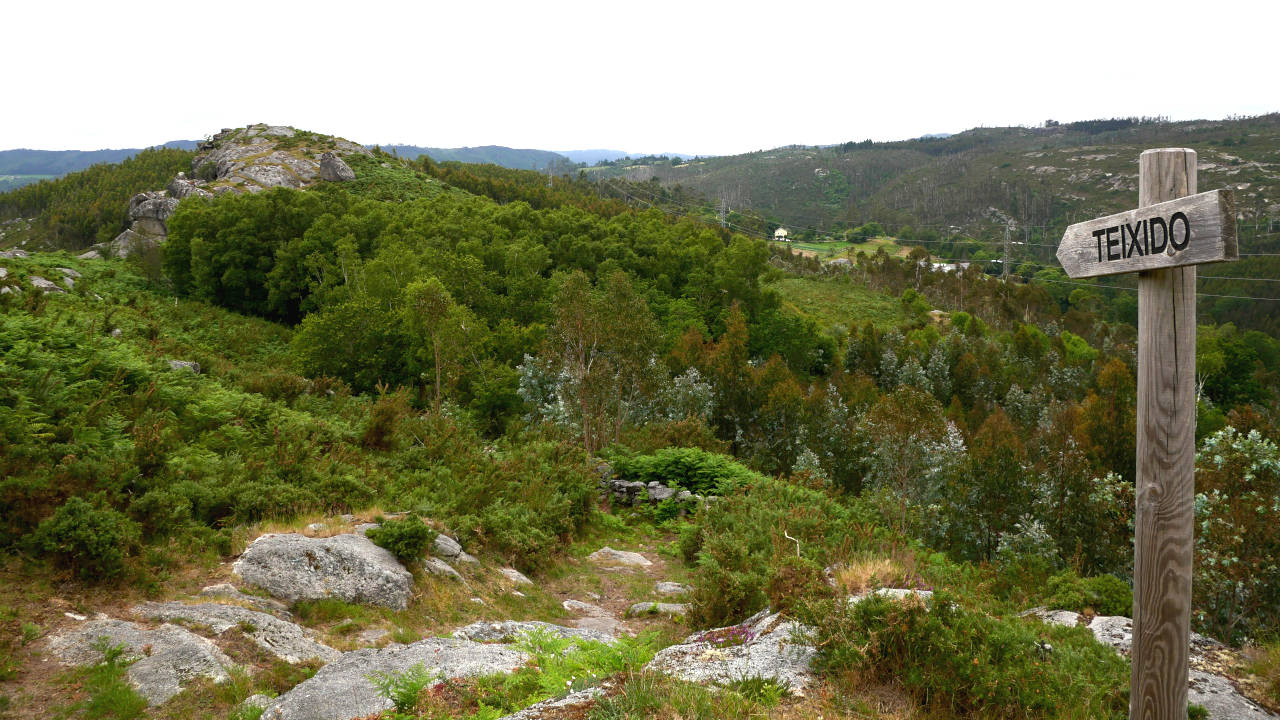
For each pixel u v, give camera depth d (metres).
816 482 21.61
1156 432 3.59
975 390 60.06
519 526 14.16
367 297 43.91
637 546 17.81
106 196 145.00
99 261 59.31
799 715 5.27
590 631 8.78
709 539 12.47
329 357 39.09
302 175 105.94
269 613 8.36
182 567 8.93
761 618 7.71
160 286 59.75
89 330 18.58
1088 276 4.03
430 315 30.38
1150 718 3.64
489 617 10.22
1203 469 14.40
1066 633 7.35
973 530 22.91
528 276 56.94
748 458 34.25
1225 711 5.51
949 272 127.56
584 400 26.97
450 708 5.91
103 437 11.20
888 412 18.94
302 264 57.56
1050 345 83.75
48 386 11.87
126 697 6.07
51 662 6.45
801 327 66.88
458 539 12.66
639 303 28.23
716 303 73.00
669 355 43.56
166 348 24.59
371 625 8.87
